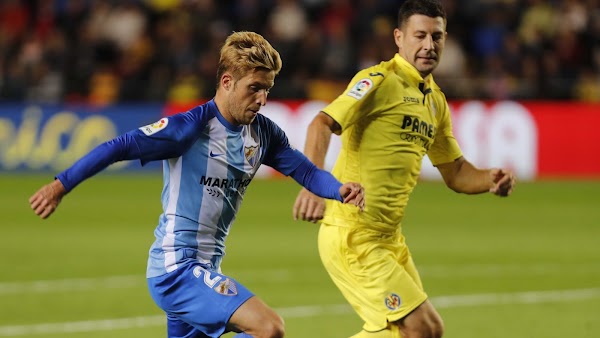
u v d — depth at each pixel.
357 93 21.09
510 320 30.61
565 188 67.31
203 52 77.12
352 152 21.81
